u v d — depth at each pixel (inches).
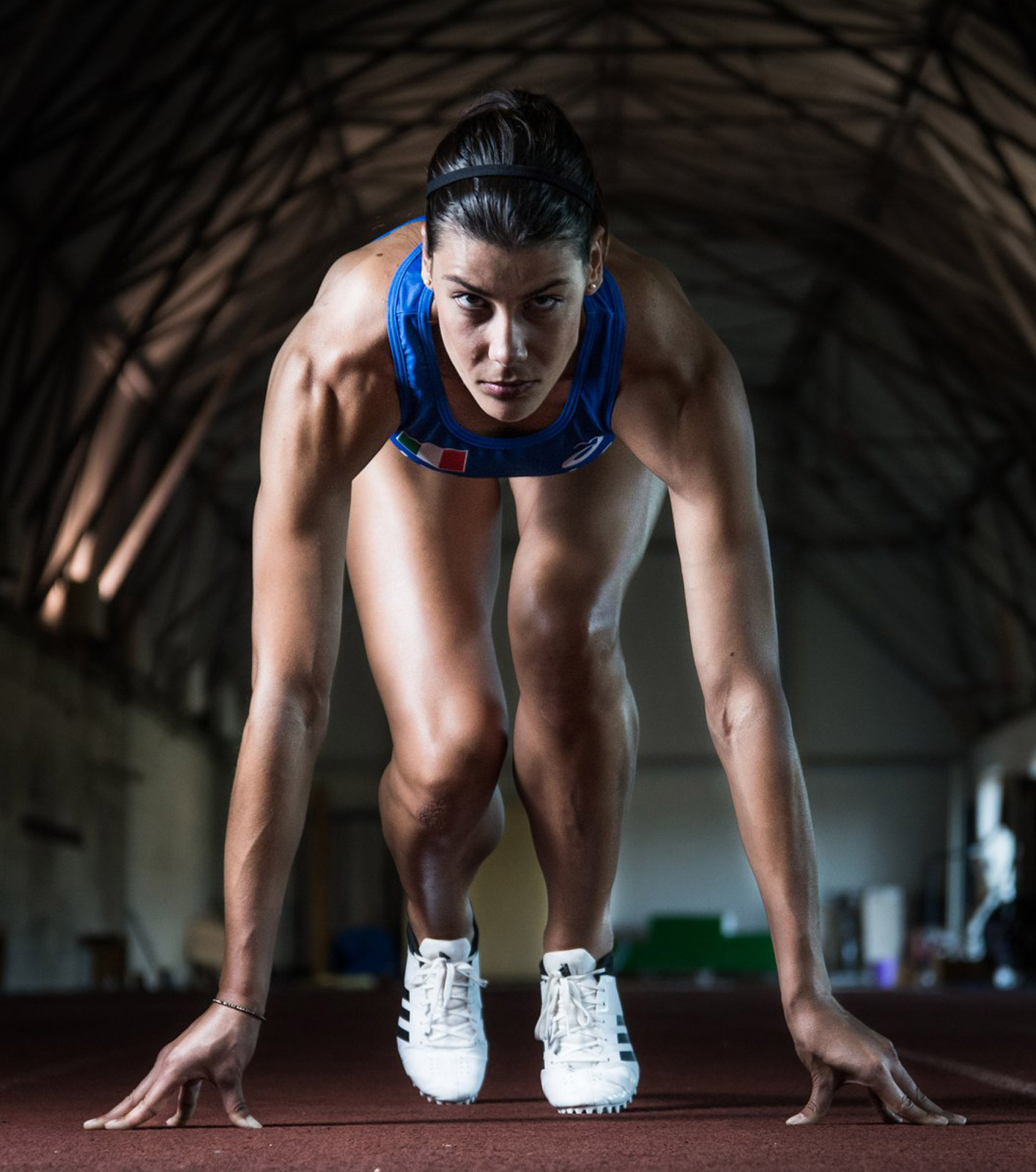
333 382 71.4
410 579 86.6
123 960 649.0
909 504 905.5
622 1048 86.8
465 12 565.0
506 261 60.6
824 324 781.9
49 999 404.5
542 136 60.9
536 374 63.3
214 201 557.9
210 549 871.7
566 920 89.0
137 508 699.4
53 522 591.2
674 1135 69.7
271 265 663.8
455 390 71.8
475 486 87.4
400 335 70.0
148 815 761.6
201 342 669.3
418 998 92.9
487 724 84.7
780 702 73.8
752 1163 58.2
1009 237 613.3
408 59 588.4
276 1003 360.8
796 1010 72.6
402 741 86.3
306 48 553.9
